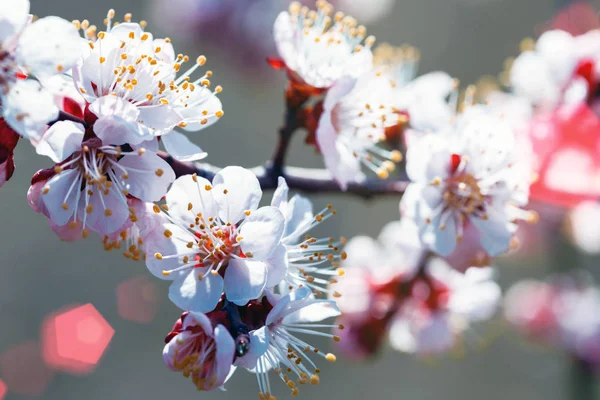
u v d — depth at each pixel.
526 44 0.53
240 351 0.43
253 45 0.79
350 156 0.48
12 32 0.43
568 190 0.52
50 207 0.44
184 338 0.43
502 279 0.99
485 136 0.48
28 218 1.10
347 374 1.19
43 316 1.07
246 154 1.21
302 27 0.48
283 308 0.44
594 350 0.70
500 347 1.17
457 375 1.20
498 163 0.48
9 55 0.43
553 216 0.68
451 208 0.48
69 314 0.82
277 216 0.44
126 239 0.45
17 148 0.93
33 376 0.95
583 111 0.52
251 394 1.12
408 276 0.55
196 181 0.44
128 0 1.14
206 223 0.44
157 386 1.08
